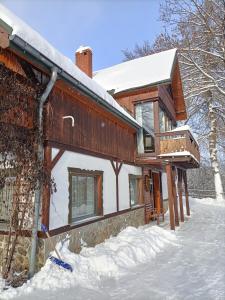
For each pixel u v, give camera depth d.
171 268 5.20
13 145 4.54
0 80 4.28
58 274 4.49
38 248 4.74
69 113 6.02
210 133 20.88
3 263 4.87
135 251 6.07
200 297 3.84
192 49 18.53
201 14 18.41
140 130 10.91
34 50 4.21
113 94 11.33
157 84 10.41
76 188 6.32
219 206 17.66
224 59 17.70
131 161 10.16
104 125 8.00
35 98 5.03
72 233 5.64
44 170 4.88
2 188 4.99
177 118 16.31
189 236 8.36
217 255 6.05
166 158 9.59
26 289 4.04
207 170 30.25
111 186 8.09
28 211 4.84
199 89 18.73
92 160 6.98
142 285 4.35
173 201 10.38
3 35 3.69
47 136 5.08
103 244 6.72
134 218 9.76
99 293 4.04
